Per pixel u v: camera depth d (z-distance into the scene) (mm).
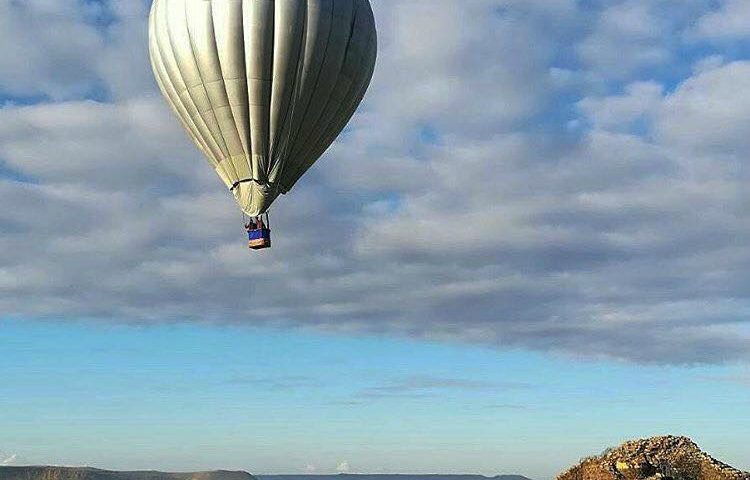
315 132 72188
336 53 70312
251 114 70125
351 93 72750
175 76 71500
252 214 72000
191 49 69875
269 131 70688
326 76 70375
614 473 46562
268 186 71438
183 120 73562
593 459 48500
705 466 46250
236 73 69250
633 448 48156
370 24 73625
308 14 69188
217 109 70562
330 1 70125
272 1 69062
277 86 69562
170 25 70938
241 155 71375
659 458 46969
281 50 68938
